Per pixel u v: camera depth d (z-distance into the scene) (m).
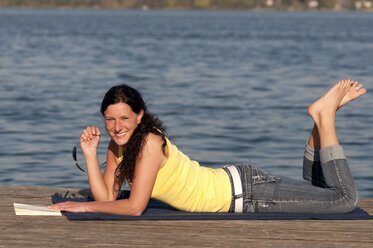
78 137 18.11
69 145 17.00
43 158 15.49
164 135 7.11
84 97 26.02
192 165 7.33
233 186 7.37
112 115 7.04
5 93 26.84
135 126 7.09
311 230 6.96
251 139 18.55
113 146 7.40
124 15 187.38
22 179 13.60
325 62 45.50
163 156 7.12
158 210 7.49
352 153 17.12
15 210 7.41
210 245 6.49
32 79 32.19
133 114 7.05
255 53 52.88
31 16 157.50
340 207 7.43
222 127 20.27
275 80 33.88
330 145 7.43
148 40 69.00
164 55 49.09
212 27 109.56
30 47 54.25
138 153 7.04
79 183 13.31
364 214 7.46
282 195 7.39
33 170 14.37
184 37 76.62
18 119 20.88
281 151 17.12
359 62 45.75
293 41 72.50
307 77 35.59
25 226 6.97
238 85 31.41
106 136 17.70
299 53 53.84
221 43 66.31
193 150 17.05
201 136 18.86
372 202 8.31
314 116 7.45
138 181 7.09
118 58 45.81
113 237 6.67
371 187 13.80
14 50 50.69
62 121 20.58
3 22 113.50
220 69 39.09
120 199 7.68
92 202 7.32
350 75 37.00
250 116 22.39
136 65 40.97
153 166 7.07
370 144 18.27
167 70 38.22
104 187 7.41
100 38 70.38
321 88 30.81
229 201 7.37
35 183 13.30
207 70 38.44
